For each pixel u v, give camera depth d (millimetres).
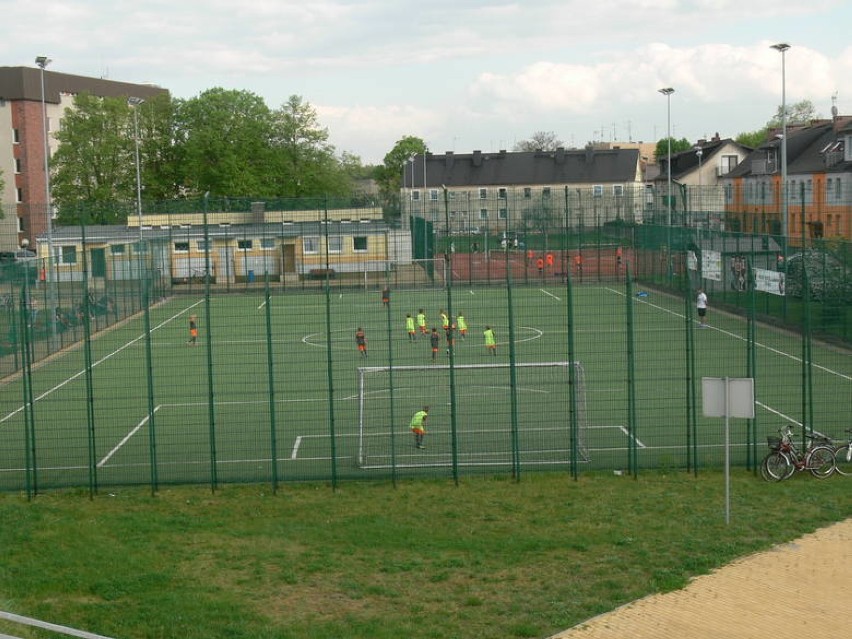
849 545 19781
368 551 20156
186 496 23969
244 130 91625
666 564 18938
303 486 24594
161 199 91125
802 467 24422
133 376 39156
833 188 63469
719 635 15844
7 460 27125
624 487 23844
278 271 65625
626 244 64812
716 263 52250
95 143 90125
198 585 18500
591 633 16078
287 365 41000
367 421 30703
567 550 19891
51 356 44031
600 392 34000
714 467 25188
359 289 61906
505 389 35000
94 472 24406
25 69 97438
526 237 62031
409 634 16219
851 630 15930
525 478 24750
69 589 18297
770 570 18578
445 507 22766
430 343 45594
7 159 97812
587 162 120500
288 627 16578
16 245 64250
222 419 31312
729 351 40219
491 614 16969
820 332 40438
